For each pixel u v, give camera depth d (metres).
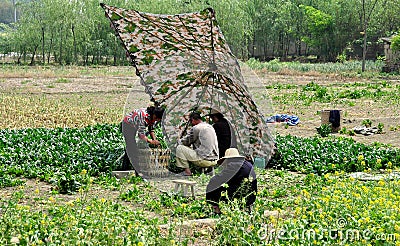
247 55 89.56
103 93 37.28
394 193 9.77
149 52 14.87
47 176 13.18
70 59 86.25
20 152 15.44
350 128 23.36
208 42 13.30
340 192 9.13
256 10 103.81
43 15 85.50
